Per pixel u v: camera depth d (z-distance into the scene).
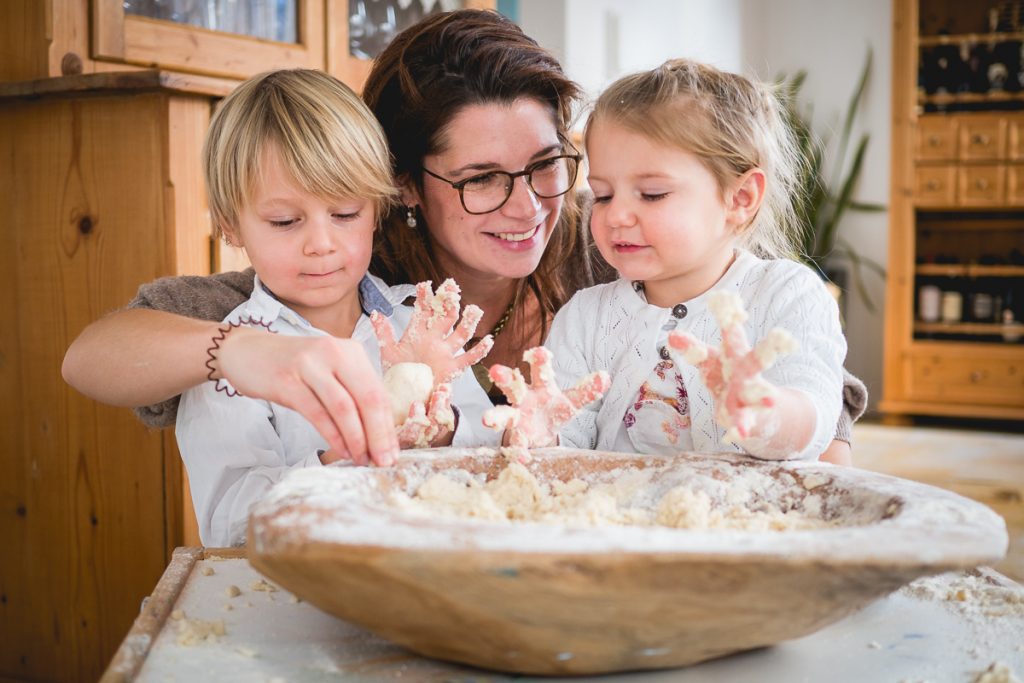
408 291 1.25
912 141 4.71
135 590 1.73
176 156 1.65
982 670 0.65
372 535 0.55
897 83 4.71
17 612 1.87
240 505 0.96
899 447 4.24
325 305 1.10
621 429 1.17
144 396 0.95
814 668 0.66
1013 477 3.64
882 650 0.69
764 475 0.82
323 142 1.02
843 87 5.34
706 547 0.54
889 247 4.78
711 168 1.08
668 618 0.57
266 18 2.03
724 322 0.72
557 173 1.29
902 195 4.73
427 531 0.56
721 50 5.09
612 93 1.12
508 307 1.47
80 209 1.74
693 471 0.83
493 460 0.86
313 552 0.55
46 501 1.82
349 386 0.78
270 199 1.03
